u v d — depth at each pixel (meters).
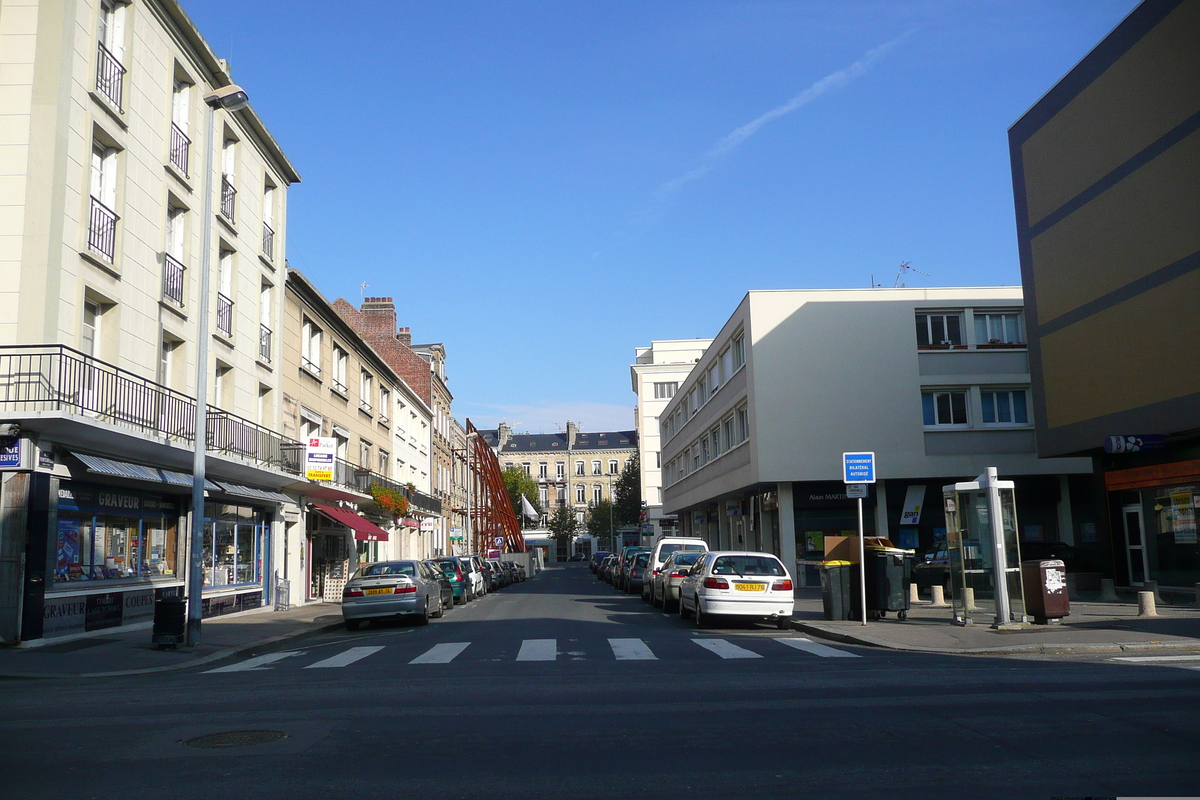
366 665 12.16
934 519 31.98
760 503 35.34
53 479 15.45
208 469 21.30
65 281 16.25
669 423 59.00
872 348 32.25
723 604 17.38
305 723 7.53
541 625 18.83
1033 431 32.16
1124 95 22.02
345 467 31.86
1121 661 11.14
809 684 9.34
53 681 11.79
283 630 18.48
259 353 25.75
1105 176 22.72
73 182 16.59
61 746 6.80
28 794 5.45
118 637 16.48
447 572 28.66
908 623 16.67
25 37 16.53
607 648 13.70
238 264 24.38
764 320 32.41
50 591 15.38
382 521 39.09
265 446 24.62
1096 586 25.02
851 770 5.75
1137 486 23.81
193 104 22.00
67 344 16.28
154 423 18.70
